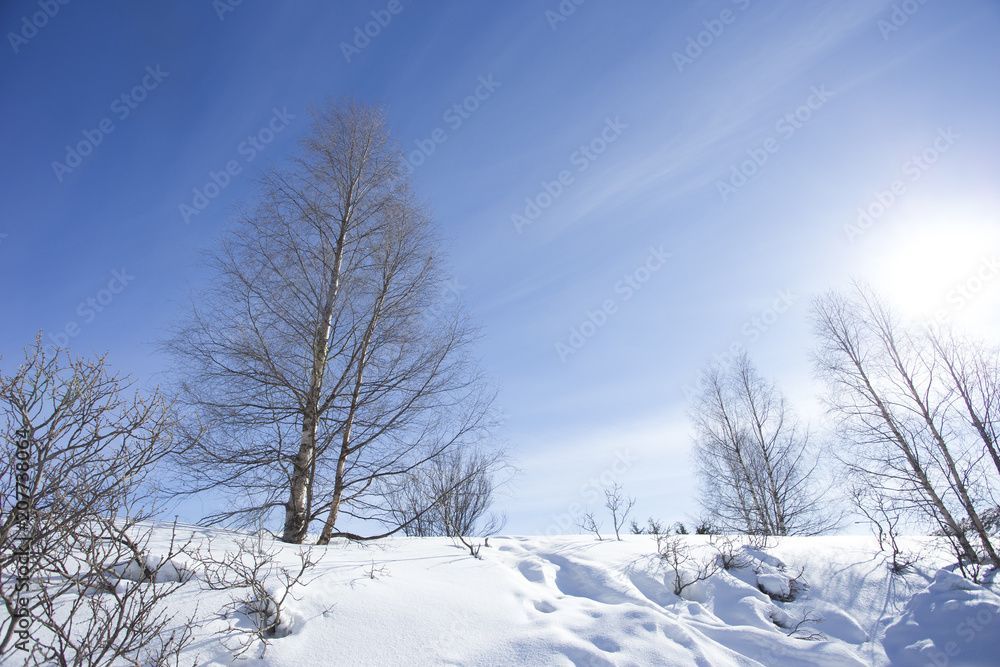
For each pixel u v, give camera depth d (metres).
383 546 8.04
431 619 5.18
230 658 4.10
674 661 4.91
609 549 8.45
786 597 7.22
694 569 7.55
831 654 5.59
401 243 9.55
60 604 4.14
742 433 19.00
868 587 7.59
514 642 4.93
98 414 3.64
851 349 13.02
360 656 4.43
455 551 8.06
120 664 3.73
